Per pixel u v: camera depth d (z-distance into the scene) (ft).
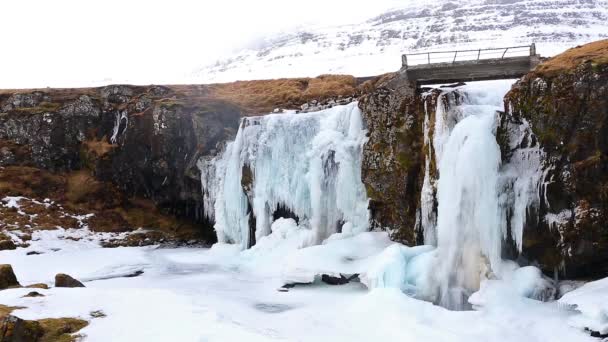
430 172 52.65
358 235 59.52
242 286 55.36
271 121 74.28
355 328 38.81
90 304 42.83
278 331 38.04
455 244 45.93
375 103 60.90
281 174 72.90
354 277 51.49
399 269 47.62
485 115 48.93
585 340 33.40
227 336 35.04
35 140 102.47
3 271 50.06
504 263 43.73
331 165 65.77
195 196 93.61
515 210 44.19
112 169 100.42
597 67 40.96
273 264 63.46
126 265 69.10
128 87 108.47
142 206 98.89
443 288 45.42
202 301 46.91
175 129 92.94
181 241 90.38
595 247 40.16
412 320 38.68
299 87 117.91
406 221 56.59
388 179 58.23
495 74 60.85
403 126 57.47
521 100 45.06
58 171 102.58
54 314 39.91
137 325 37.40
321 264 52.37
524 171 44.62
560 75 42.80
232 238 81.41
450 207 46.96
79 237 86.84
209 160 89.20
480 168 45.09
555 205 42.29
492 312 38.78
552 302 39.88
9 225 84.94
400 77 59.31
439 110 52.37
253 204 75.25
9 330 33.42
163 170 94.94
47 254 76.74
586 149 41.16
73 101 105.19
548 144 42.91
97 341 34.35
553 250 42.65
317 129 71.15
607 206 39.96
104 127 104.94
